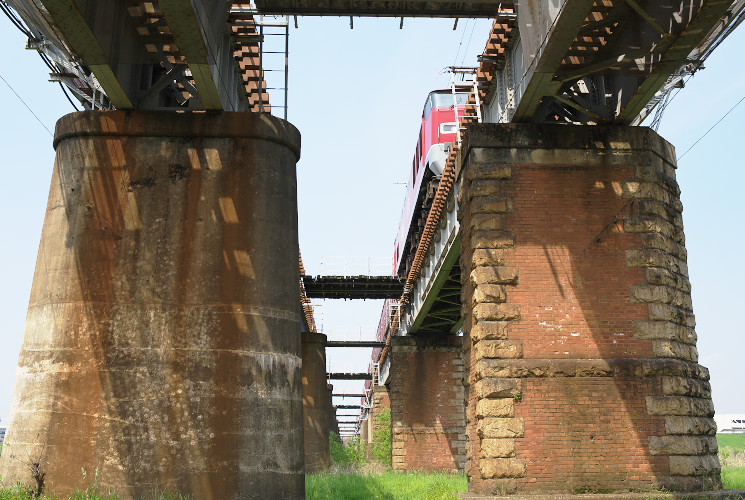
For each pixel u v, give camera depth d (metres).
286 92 17.31
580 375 15.01
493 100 19.95
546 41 13.66
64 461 13.81
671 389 14.99
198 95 16.16
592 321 15.42
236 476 14.04
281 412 14.88
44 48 15.02
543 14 13.82
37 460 13.82
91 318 14.61
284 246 15.93
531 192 16.14
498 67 18.70
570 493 14.38
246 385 14.58
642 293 15.59
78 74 15.65
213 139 15.97
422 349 39.12
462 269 17.47
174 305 14.80
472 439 15.91
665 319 15.48
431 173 34.19
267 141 16.20
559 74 15.18
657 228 15.99
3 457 14.16
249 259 15.29
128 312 14.69
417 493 22.25
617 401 14.91
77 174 15.52
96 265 14.93
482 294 15.45
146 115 15.91
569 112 18.08
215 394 14.41
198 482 13.91
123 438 13.98
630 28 14.79
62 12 12.22
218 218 15.44
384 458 47.41
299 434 15.34
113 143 15.74
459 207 17.98
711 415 15.92
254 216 15.59
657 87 14.88
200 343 14.65
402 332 46.31
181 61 16.58
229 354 14.66
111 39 13.89
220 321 14.82
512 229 15.91
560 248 15.82
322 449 39.12
